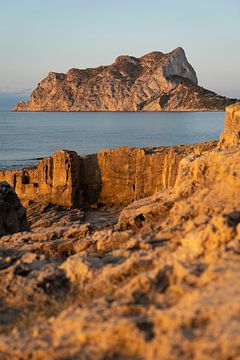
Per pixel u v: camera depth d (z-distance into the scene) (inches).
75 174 2036.2
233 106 1811.0
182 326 276.4
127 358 272.7
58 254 569.3
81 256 493.0
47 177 2055.9
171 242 490.3
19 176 2097.7
